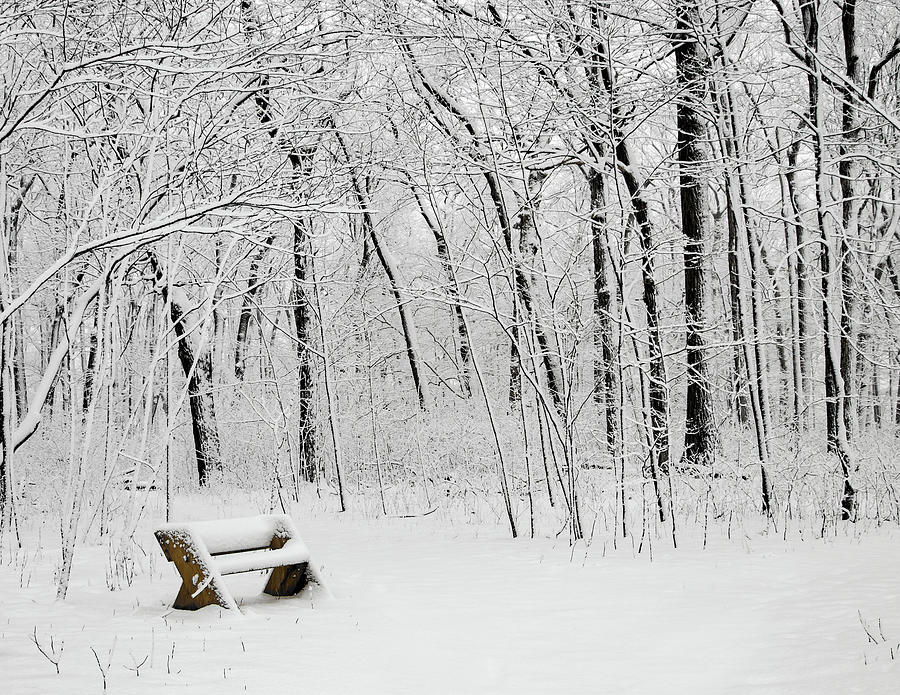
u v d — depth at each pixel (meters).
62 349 11.35
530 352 12.10
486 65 13.02
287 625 6.61
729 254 15.41
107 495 12.41
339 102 10.98
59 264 7.91
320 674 5.16
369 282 23.00
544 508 14.52
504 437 16.66
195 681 4.97
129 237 8.15
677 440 17.67
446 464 17.38
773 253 28.67
